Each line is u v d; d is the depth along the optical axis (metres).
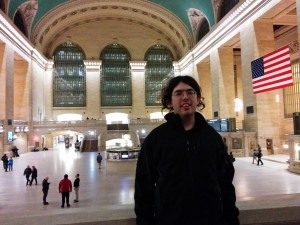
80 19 43.75
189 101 1.88
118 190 12.95
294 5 20.53
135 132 36.78
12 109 28.94
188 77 2.00
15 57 32.53
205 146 1.79
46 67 43.28
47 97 43.12
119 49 47.09
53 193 12.72
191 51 38.94
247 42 24.50
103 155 28.97
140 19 45.00
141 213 1.84
